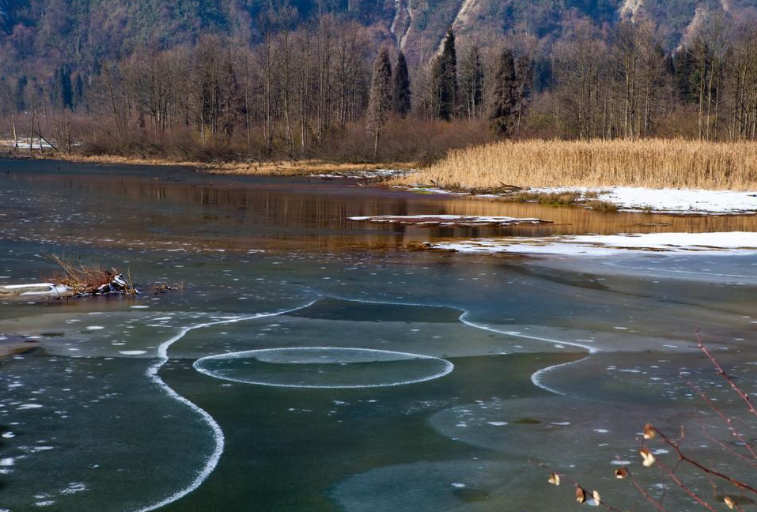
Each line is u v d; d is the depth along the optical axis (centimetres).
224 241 2072
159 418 704
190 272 1554
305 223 2583
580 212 3117
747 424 689
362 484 568
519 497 545
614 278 1507
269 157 8331
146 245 1962
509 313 1187
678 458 611
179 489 559
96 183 4728
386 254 1845
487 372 862
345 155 8006
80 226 2383
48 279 1441
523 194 3688
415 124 8781
